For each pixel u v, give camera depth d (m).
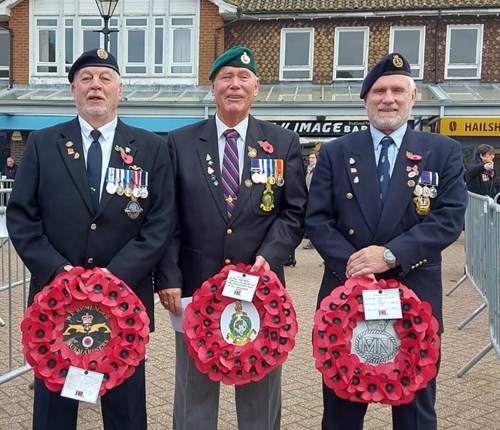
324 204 2.92
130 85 15.48
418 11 14.64
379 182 2.83
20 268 7.52
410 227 2.78
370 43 15.09
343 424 2.84
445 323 6.14
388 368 2.60
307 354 5.07
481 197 5.81
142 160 2.94
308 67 15.37
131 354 2.61
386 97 2.78
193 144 3.07
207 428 3.07
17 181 2.86
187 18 15.29
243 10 15.14
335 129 13.08
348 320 2.60
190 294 3.01
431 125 13.62
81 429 3.60
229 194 3.00
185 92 15.03
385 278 2.79
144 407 2.97
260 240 3.00
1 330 5.69
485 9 14.49
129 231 2.88
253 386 3.03
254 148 3.05
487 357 5.04
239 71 2.95
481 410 3.94
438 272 2.84
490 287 4.68
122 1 15.40
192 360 3.01
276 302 2.73
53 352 2.57
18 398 4.06
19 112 13.47
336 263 2.79
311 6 15.17
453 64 14.98
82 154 2.88
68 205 2.80
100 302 2.59
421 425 2.76
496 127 12.63
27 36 15.62
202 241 2.97
